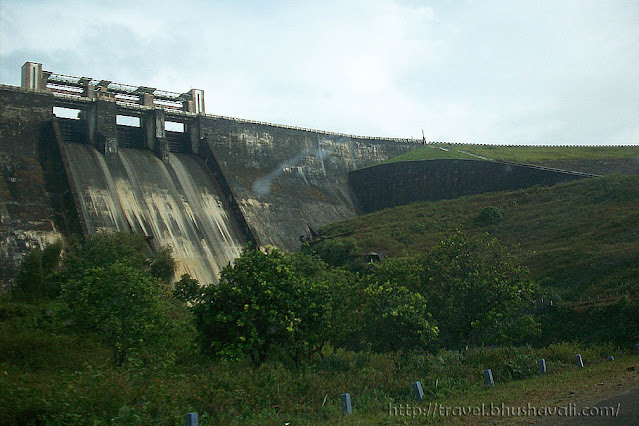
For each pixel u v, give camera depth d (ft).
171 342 93.25
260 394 57.98
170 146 269.03
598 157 315.17
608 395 53.06
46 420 45.29
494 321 98.27
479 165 284.00
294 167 298.15
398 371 74.69
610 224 194.08
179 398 52.80
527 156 328.90
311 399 59.93
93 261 147.74
